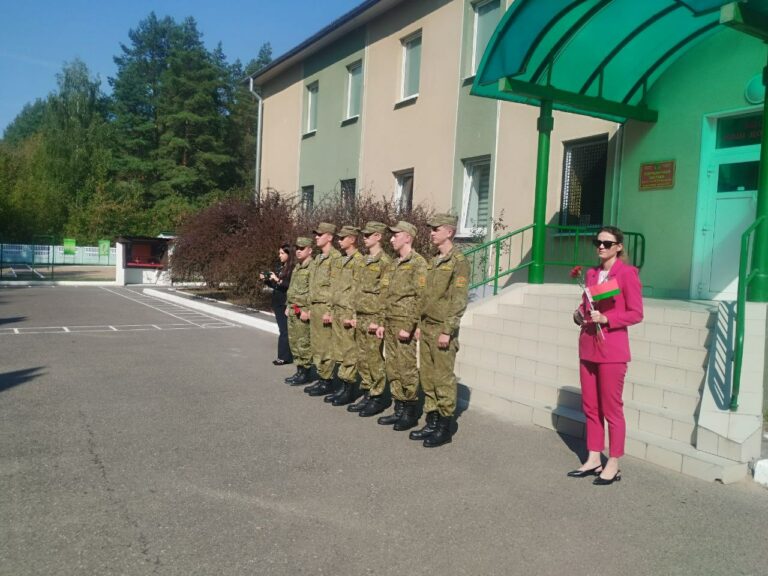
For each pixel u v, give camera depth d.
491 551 3.59
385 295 6.08
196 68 47.06
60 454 4.93
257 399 6.92
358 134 16.81
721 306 6.28
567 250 10.61
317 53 19.12
